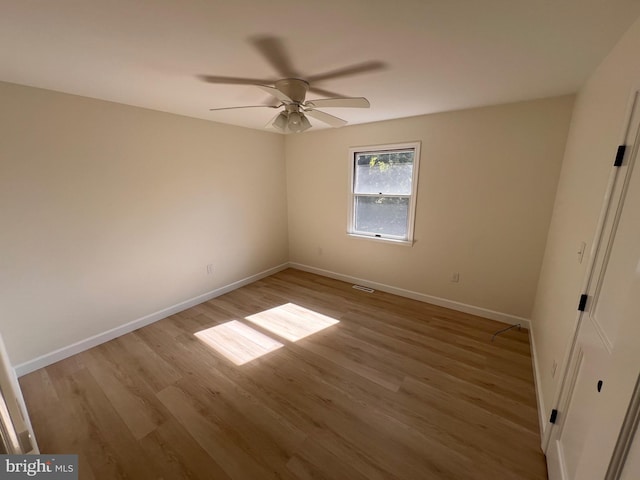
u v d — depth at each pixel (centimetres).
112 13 111
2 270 202
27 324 216
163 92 215
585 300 125
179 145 296
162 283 301
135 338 267
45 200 215
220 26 121
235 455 155
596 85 160
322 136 382
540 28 122
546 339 195
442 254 318
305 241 443
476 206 286
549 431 150
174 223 303
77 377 214
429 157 302
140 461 152
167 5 105
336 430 169
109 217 252
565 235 184
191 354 242
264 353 244
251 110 271
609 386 77
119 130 249
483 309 303
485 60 157
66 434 167
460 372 219
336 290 379
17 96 195
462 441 162
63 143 219
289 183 435
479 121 268
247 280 401
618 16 110
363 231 380
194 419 177
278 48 143
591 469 81
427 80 190
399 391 200
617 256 100
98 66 165
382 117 306
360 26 122
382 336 269
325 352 245
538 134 243
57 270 227
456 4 105
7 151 196
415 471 146
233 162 354
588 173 152
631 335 68
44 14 111
